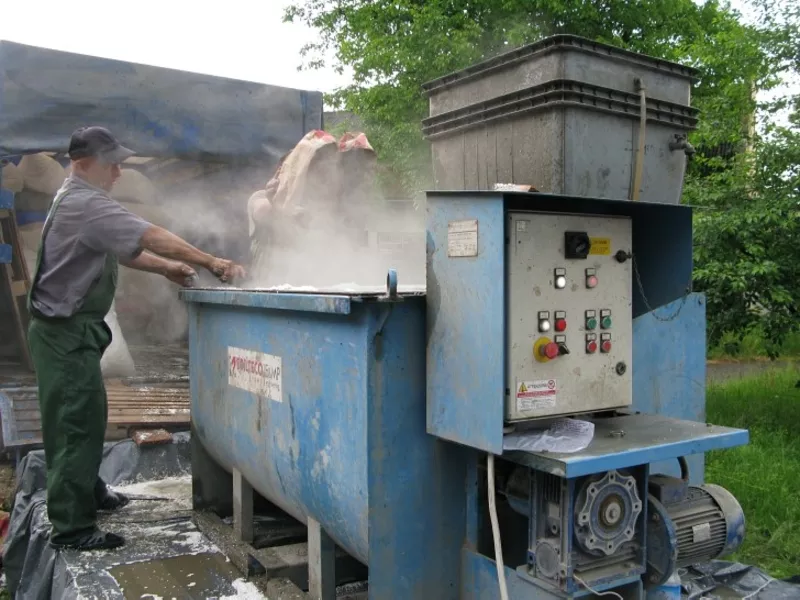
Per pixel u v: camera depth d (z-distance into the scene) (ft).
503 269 6.04
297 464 7.91
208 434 10.49
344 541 7.35
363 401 6.67
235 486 9.97
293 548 9.43
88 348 9.60
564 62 8.19
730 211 20.26
